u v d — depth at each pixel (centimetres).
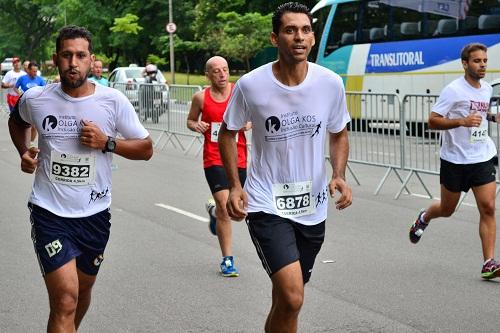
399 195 1194
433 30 2134
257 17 4253
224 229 744
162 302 660
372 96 1280
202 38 4641
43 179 481
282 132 470
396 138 1229
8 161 1636
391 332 577
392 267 769
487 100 747
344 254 824
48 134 478
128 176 1420
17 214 1057
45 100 479
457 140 743
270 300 665
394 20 2241
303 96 467
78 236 479
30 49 8700
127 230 954
